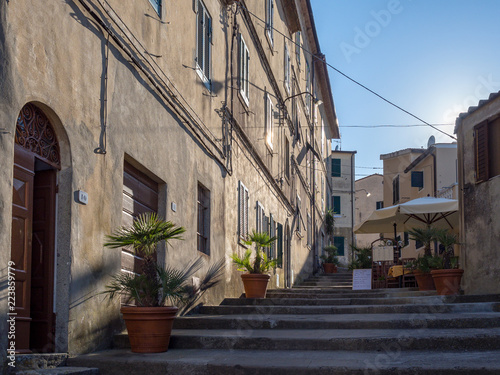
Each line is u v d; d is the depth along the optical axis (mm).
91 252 6289
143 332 6270
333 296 11852
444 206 13922
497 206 11055
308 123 26469
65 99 5859
